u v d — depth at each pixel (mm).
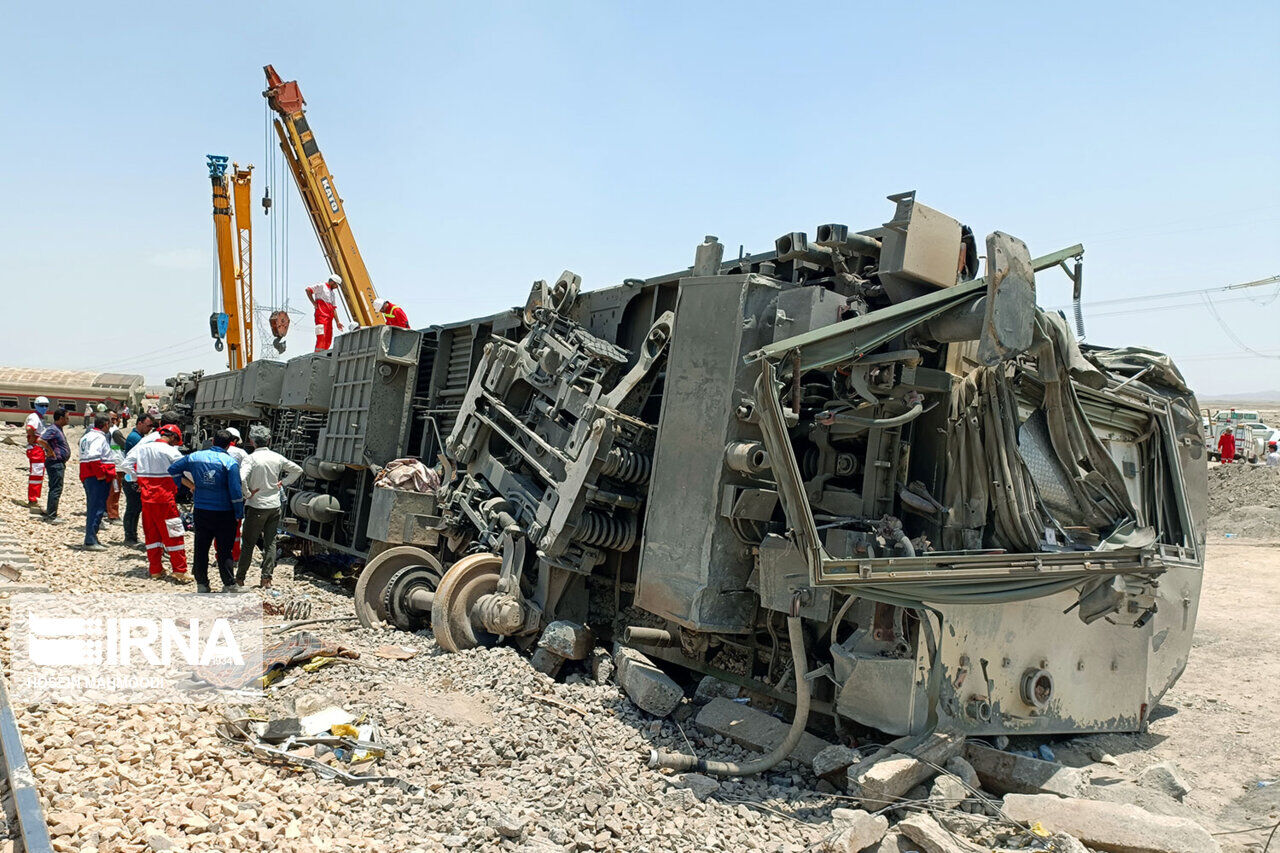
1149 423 6922
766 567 5574
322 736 5270
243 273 27844
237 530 9875
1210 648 9906
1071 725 6184
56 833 3547
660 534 6207
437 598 7512
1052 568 5406
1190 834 4375
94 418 12602
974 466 5684
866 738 5633
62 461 15164
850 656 5355
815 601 5340
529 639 7418
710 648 6648
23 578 9109
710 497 5887
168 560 12133
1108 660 6457
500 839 4203
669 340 7301
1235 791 5758
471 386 9102
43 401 16484
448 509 8898
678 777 5164
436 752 5305
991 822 4684
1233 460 30906
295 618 8898
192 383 23062
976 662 5551
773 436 4871
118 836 3594
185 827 3801
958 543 5711
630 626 6844
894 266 5516
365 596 8617
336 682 6609
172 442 11164
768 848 4359
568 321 8477
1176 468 6949
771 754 5320
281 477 10789
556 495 7426
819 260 6270
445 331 11523
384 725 5723
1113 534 5910
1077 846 4309
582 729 5762
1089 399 6270
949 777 4871
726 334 6008
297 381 14977
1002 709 5707
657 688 6004
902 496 5688
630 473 7219
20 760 4141
